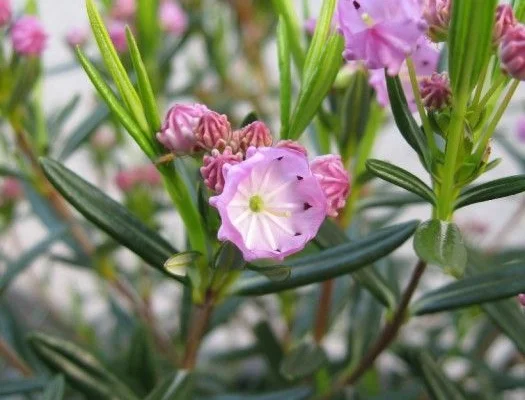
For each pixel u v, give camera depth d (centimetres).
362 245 18
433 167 17
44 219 26
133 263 33
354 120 21
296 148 16
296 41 20
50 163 18
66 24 41
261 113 33
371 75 20
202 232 18
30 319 36
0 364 28
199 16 32
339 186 16
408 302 19
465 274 20
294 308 29
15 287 38
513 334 20
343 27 16
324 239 19
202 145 17
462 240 16
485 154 17
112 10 26
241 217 16
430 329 30
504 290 18
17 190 29
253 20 33
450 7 16
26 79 22
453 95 16
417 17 15
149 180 27
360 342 24
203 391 28
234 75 36
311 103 17
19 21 23
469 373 27
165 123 17
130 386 22
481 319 29
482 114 17
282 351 26
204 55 34
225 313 24
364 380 26
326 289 23
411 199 23
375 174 17
